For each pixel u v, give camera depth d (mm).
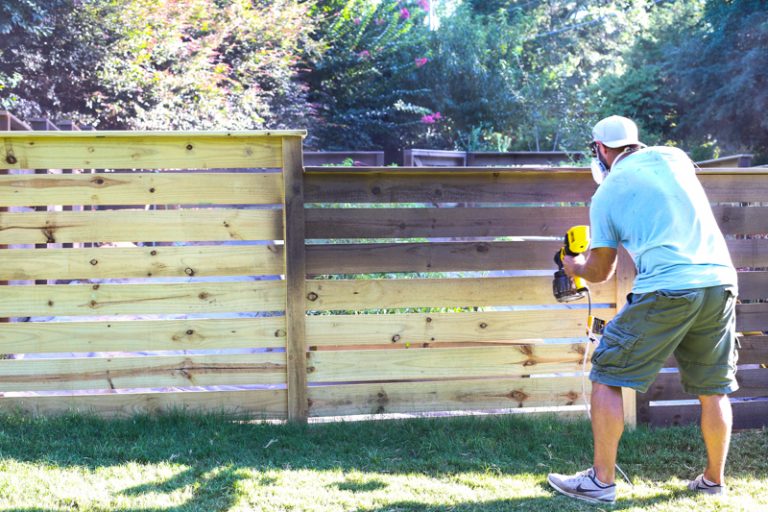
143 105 12734
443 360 4258
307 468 3602
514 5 28766
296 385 4160
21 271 4020
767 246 4414
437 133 20188
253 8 16266
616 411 3279
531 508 3242
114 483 3316
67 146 4016
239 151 4090
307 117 17141
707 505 3301
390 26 19469
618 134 3430
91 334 4078
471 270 4262
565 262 3523
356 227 4172
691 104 21938
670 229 3215
